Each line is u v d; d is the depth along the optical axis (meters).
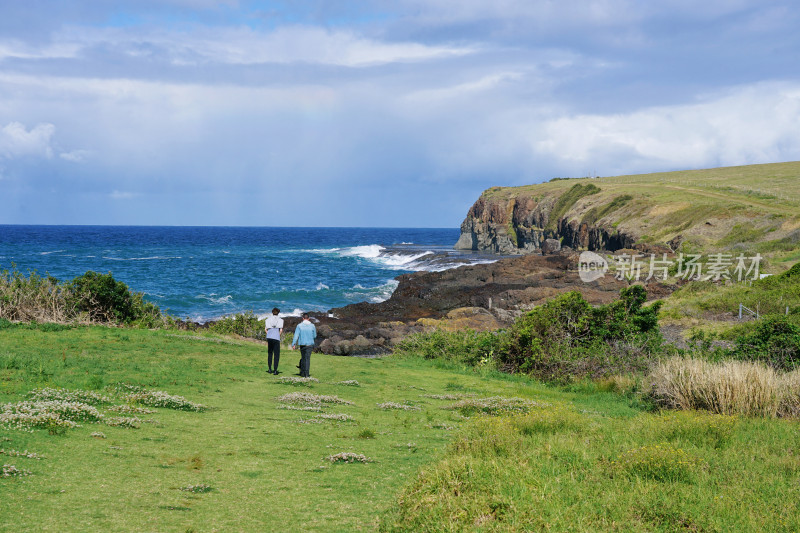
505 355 20.00
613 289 47.34
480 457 6.61
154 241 160.12
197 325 28.30
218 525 4.84
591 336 18.78
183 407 9.70
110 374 11.92
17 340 15.59
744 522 4.78
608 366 16.83
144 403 9.63
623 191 100.50
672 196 86.44
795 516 4.91
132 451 6.82
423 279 56.06
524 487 5.39
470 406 11.75
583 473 6.16
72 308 20.94
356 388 14.12
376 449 7.85
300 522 5.03
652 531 4.65
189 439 7.70
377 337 31.45
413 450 7.87
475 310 38.59
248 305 48.72
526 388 15.48
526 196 125.94
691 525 4.76
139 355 15.13
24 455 6.05
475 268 58.78
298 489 5.96
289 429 8.79
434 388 15.09
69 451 6.48
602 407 12.66
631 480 6.00
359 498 5.77
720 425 8.60
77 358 13.34
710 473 6.32
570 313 19.31
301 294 55.09
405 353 23.50
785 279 35.00
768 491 5.66
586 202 101.25
